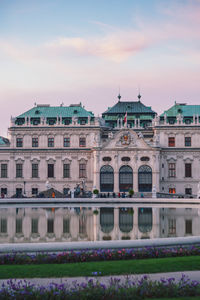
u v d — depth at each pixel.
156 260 32.69
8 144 143.12
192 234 45.66
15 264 31.84
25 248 35.59
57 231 47.81
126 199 95.31
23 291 23.34
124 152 133.12
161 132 138.50
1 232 47.06
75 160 140.00
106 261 32.62
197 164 137.00
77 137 140.75
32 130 141.38
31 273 28.72
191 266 30.47
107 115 150.38
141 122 146.75
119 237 43.75
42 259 32.28
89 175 139.50
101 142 136.25
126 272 28.86
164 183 137.38
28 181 140.62
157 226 52.09
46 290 23.78
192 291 24.03
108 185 133.38
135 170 132.38
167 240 38.25
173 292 23.88
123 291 23.89
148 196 126.75
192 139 137.50
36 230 48.62
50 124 141.62
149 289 24.08
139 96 153.12
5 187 141.25
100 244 36.66
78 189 135.50
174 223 55.00
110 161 133.50
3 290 23.64
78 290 24.00
